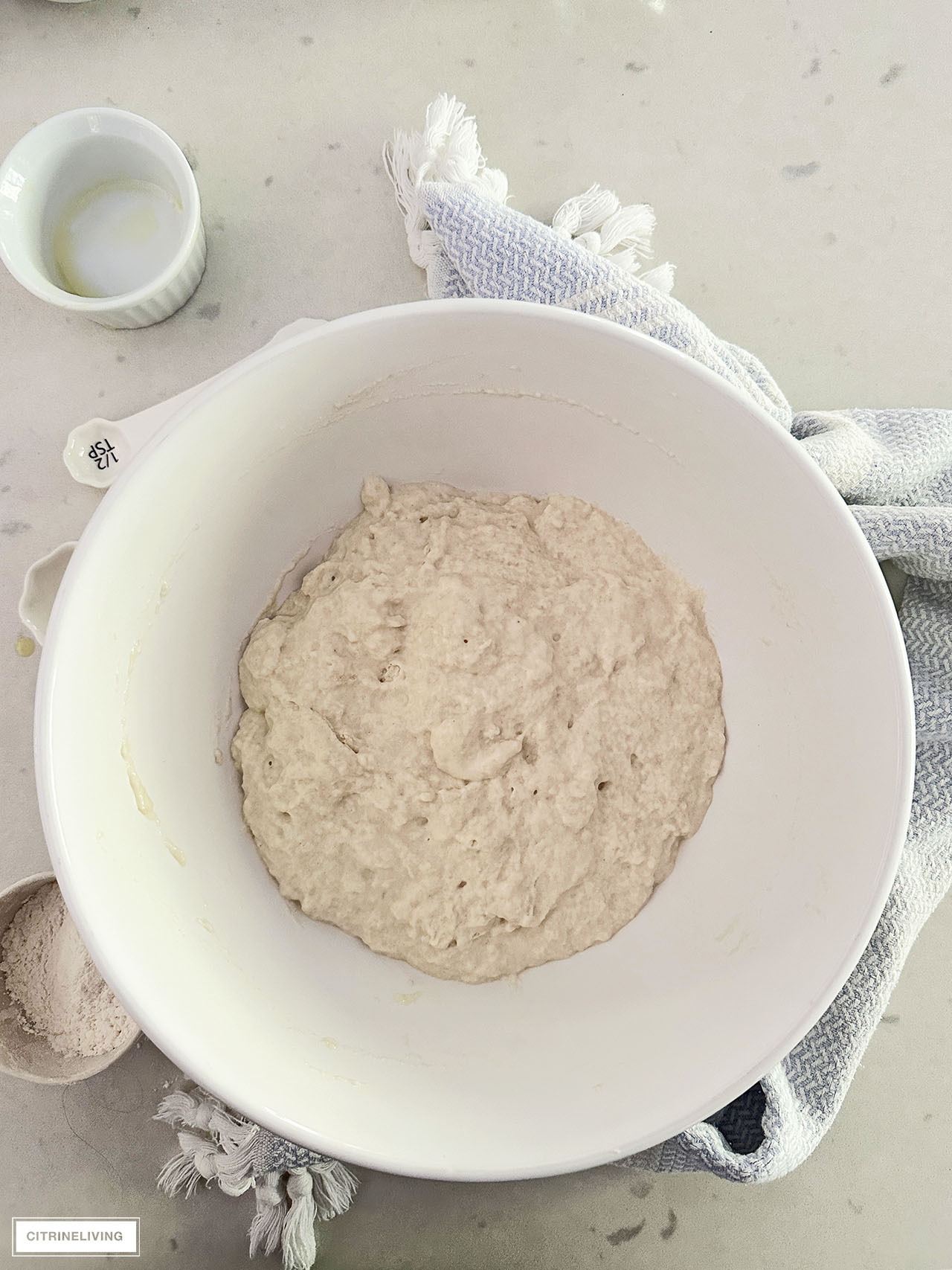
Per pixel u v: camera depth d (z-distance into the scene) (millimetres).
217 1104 426
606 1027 351
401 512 380
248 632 384
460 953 359
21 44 459
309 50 464
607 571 381
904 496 445
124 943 300
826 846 336
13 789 442
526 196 468
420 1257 447
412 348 329
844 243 475
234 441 328
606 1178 454
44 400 451
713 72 474
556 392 351
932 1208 450
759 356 473
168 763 349
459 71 468
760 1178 397
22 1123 442
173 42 461
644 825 370
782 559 353
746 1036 328
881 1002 412
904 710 311
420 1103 329
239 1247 442
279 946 354
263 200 461
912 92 473
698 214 472
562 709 366
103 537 302
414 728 359
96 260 448
